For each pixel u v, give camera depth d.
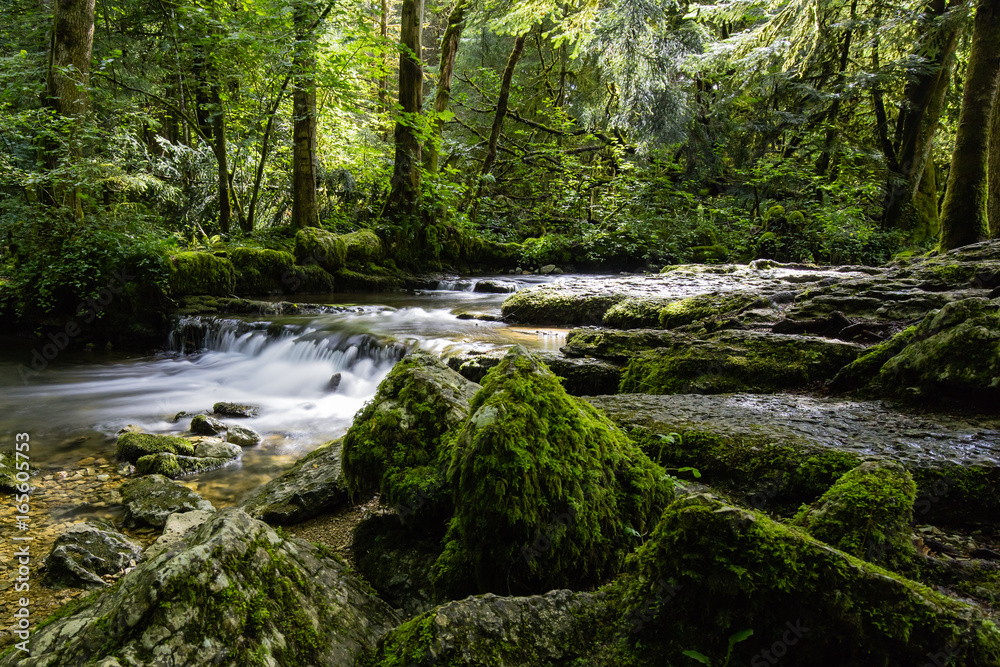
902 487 1.88
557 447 2.05
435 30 27.66
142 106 12.36
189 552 1.55
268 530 1.83
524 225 17.64
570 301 7.71
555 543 1.91
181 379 7.25
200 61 11.87
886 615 1.33
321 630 1.65
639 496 2.20
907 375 3.41
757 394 3.79
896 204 16.81
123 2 11.29
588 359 4.85
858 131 18.80
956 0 14.91
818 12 14.63
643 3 15.18
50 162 8.40
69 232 8.43
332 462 3.38
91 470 4.42
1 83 9.66
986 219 8.96
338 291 12.23
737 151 18.70
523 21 15.73
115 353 8.59
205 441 4.85
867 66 17.56
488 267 15.20
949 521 2.35
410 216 13.83
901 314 4.71
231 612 1.50
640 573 1.57
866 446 2.70
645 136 16.44
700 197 18.95
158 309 9.03
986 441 2.73
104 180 9.09
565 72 19.91
